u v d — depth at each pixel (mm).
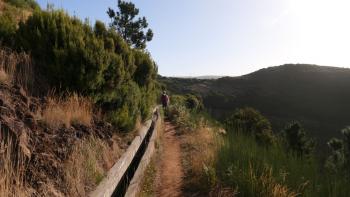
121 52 9680
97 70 7562
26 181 4402
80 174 5262
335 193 6145
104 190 5129
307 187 6664
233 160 8586
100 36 9336
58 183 4805
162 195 7188
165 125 19016
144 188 6992
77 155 5512
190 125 16141
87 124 6949
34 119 5590
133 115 9375
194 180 7855
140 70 11453
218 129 13977
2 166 4191
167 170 9188
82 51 7402
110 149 7035
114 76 8180
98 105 8164
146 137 11195
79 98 7230
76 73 7336
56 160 5164
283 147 9453
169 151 11648
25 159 4617
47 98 6605
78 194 4926
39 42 7500
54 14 8078
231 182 7312
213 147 10141
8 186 3904
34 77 6910
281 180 6945
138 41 31312
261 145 11008
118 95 8625
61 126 6062
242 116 14617
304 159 7992
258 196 6621
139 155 9156
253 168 7578
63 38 7676
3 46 7297
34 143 5102
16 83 6367
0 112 5035
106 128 7703
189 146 12078
